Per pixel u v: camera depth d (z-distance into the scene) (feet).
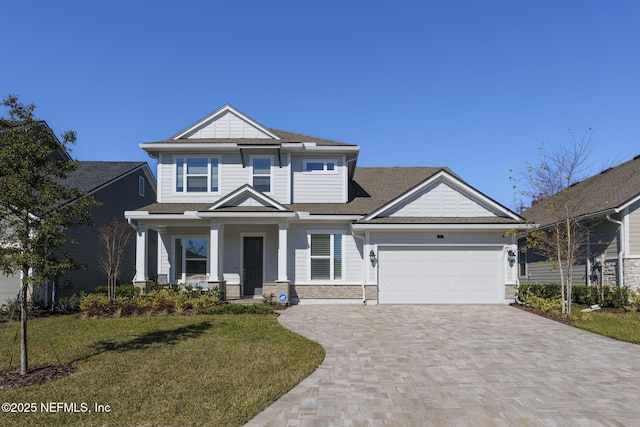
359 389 22.98
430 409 20.25
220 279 55.83
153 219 55.88
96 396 21.57
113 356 29.04
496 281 55.31
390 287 55.62
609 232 56.08
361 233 56.65
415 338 35.01
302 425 18.47
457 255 55.67
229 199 55.01
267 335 35.73
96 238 70.64
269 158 61.11
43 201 25.57
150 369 26.03
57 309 53.31
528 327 39.58
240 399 21.18
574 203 61.98
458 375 25.39
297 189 61.82
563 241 51.42
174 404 20.51
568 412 19.86
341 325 40.42
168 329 38.24
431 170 75.46
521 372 25.99
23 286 25.45
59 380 24.08
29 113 26.35
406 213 56.34
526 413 19.76
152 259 86.84
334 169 62.18
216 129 63.26
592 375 25.40
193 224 56.90
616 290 50.21
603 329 37.93
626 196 53.72
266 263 59.41
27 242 24.94
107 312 46.62
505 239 55.26
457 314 46.68
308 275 57.06
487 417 19.33
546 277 71.72
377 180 71.72
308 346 31.83
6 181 24.64
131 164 87.56
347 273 57.21
